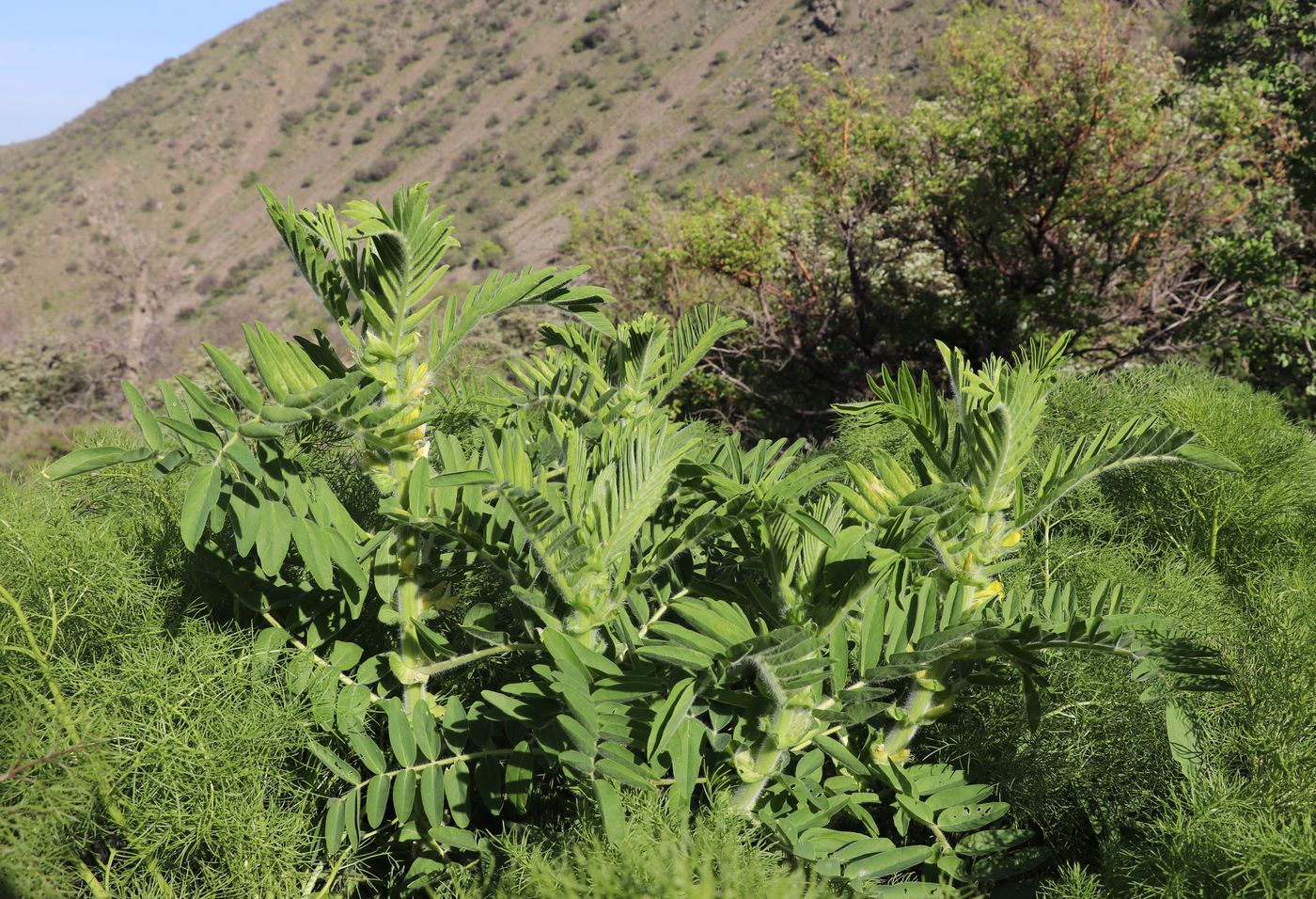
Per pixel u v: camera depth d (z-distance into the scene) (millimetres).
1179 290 10359
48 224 63406
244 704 1674
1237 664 2018
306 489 1604
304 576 1964
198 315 49656
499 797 1711
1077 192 9555
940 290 10898
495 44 76500
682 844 1349
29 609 1673
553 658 1607
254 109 77938
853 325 11281
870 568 1513
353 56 82562
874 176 10961
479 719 1805
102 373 19719
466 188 59031
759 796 1673
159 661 1626
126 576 1745
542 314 7656
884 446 3268
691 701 1494
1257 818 1643
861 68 32719
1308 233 9578
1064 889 1694
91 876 1500
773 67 53531
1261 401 3566
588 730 1445
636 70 63781
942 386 10102
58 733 1462
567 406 2189
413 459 1684
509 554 1656
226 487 1440
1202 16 9727
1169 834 1697
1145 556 2648
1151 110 9445
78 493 2275
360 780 1714
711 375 10695
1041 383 1688
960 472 1729
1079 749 1962
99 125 78062
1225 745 1918
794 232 11070
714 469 1802
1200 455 1562
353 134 73250
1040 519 2721
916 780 1840
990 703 2055
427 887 1615
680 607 1549
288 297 47344
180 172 71812
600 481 1589
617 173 52125
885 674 1572
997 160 9867
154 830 1520
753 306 11164
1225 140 9562
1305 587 2201
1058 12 9758
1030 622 1522
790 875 1388
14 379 18453
